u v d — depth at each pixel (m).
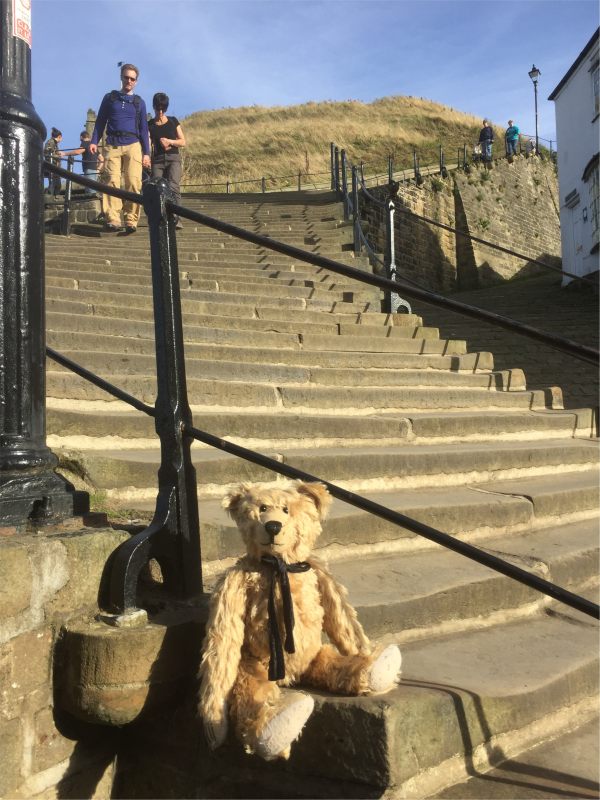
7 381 2.67
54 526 2.68
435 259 27.36
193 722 2.56
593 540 4.29
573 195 22.70
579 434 6.70
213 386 5.10
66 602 2.52
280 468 2.74
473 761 2.45
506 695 2.58
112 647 2.38
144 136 11.22
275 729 2.07
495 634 3.28
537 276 31.42
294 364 6.35
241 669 2.32
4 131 2.73
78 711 2.44
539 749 2.62
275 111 47.56
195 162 37.25
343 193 15.28
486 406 6.69
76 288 7.33
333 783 2.29
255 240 2.78
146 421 4.30
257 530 2.38
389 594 3.17
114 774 2.78
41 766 2.49
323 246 11.88
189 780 2.58
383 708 2.22
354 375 6.29
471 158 33.50
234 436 4.64
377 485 4.55
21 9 2.85
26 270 2.74
